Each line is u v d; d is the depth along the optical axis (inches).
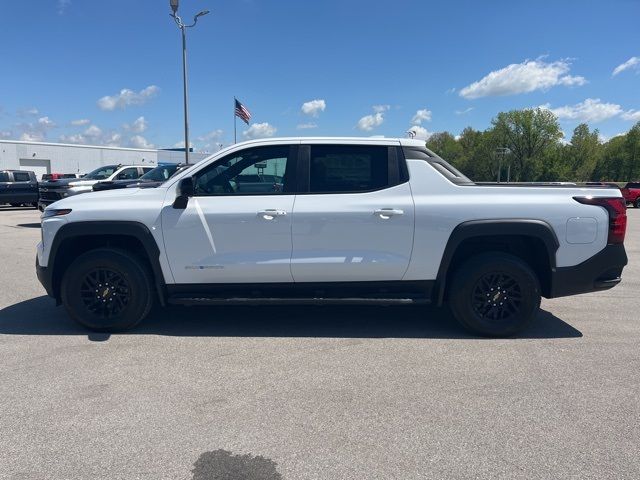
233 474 103.6
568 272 182.4
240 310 226.2
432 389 142.9
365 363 162.7
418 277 185.5
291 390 142.4
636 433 119.2
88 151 2098.9
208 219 183.0
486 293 186.2
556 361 164.6
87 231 184.9
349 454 110.6
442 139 4429.1
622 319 215.2
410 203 181.9
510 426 122.3
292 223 182.1
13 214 796.6
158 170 522.9
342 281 186.5
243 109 948.0
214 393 140.3
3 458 108.6
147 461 107.9
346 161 188.2
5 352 170.9
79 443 114.7
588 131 3531.0
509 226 179.2
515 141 3656.5
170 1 759.7
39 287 269.1
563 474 103.2
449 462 107.5
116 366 159.2
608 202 182.1
